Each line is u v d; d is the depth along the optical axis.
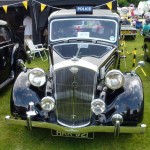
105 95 4.16
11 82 6.96
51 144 4.46
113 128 3.88
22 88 4.30
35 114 4.02
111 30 5.40
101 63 4.47
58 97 4.09
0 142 4.54
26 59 7.85
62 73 4.08
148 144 4.50
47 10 11.23
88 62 4.30
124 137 4.68
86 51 4.88
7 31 6.89
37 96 4.21
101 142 4.52
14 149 4.34
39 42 11.49
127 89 4.15
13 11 12.49
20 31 12.30
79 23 5.48
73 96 4.04
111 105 4.05
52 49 5.04
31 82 4.21
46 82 4.32
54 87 4.13
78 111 4.10
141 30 19.58
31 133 4.79
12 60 6.86
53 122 4.12
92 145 4.43
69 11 6.11
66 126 4.03
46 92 4.25
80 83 4.02
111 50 5.05
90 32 5.41
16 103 4.17
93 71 4.11
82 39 5.32
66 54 4.76
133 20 24.14
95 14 5.60
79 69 4.03
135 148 4.38
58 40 5.40
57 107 4.12
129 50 12.58
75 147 4.38
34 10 11.20
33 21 11.28
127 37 16.59
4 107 5.89
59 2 11.02
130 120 3.97
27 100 4.17
